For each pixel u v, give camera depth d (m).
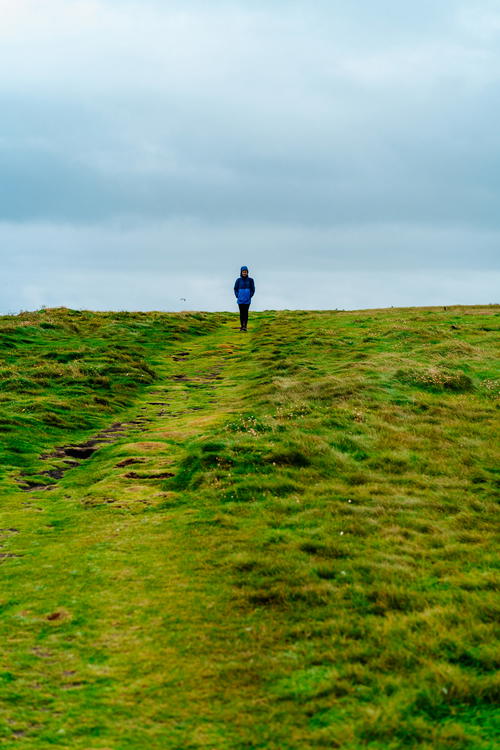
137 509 10.48
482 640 6.05
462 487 11.22
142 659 5.92
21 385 21.38
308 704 5.14
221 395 21.53
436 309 45.03
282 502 10.33
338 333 33.78
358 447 13.37
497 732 4.79
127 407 20.41
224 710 5.12
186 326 40.38
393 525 9.40
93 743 4.71
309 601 7.00
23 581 7.76
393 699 5.16
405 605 6.84
